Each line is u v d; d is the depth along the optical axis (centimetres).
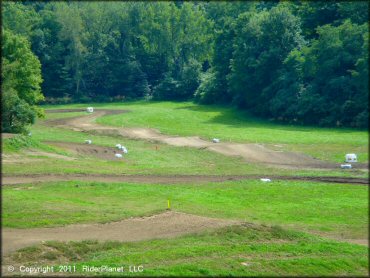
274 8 9456
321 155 5634
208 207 3212
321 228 2916
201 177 4328
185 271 1908
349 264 2227
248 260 2128
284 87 8800
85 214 2703
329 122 8100
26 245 2103
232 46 10462
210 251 2175
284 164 5194
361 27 8200
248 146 5981
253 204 3441
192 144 6175
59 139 6100
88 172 4181
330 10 9469
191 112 9338
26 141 4928
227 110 9844
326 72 8350
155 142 6331
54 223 2494
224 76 10725
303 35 9838
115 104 11050
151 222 2608
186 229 2502
